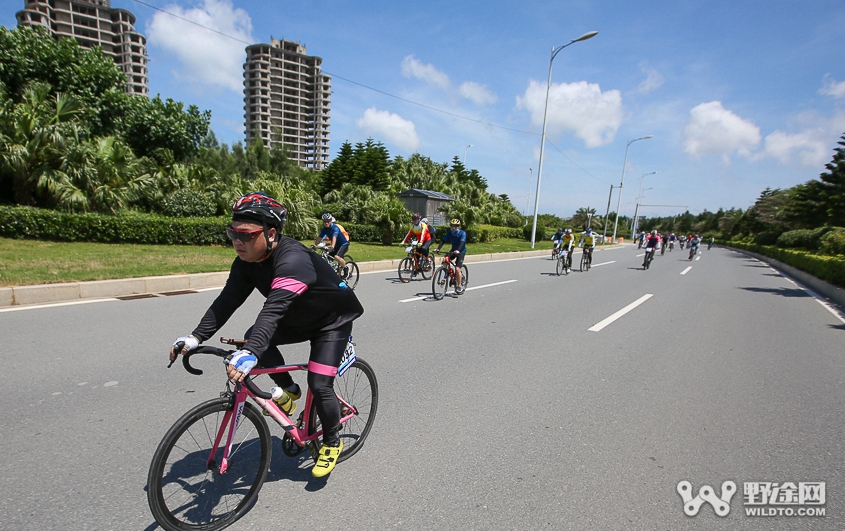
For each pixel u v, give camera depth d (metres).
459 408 3.79
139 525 2.22
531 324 6.98
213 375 4.20
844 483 2.88
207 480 2.31
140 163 19.28
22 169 13.11
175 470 2.20
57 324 5.52
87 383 3.87
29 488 2.46
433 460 2.97
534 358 5.26
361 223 22.30
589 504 2.56
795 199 37.53
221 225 14.28
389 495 2.57
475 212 27.98
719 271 19.02
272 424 3.41
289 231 17.30
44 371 4.07
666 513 2.51
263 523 2.30
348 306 2.64
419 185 54.25
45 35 19.59
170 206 18.02
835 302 11.37
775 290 13.13
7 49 17.95
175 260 10.27
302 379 4.22
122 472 2.65
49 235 11.62
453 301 8.62
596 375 4.77
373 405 3.21
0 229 11.10
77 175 13.90
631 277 14.62
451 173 65.06
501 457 3.03
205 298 7.46
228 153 43.44
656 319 7.82
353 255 14.54
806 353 6.00
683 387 4.52
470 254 18.19
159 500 2.06
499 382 4.44
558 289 10.95
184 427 2.13
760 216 53.28
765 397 4.32
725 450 3.25
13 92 17.94
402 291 9.45
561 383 4.49
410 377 4.46
